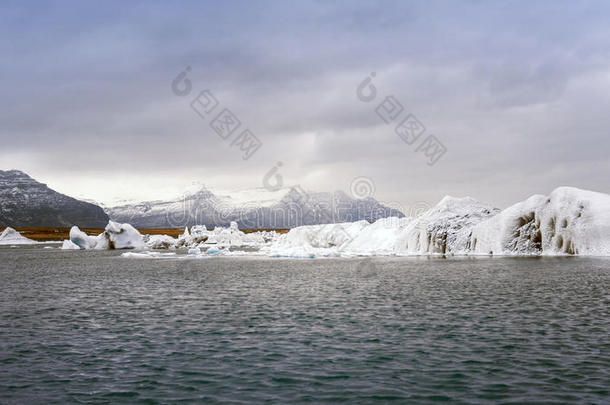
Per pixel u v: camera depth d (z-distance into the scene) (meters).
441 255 65.50
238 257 76.50
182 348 16.02
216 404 10.84
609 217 51.84
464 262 51.38
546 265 43.34
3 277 43.62
